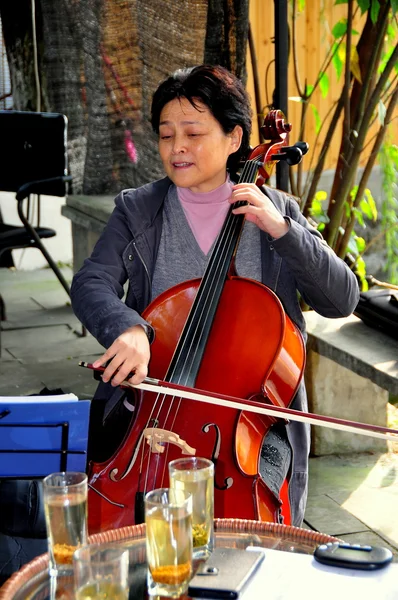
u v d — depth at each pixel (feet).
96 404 8.32
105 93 16.49
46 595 5.23
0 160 16.71
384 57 13.09
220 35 13.12
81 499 5.33
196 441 7.25
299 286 8.43
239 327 7.81
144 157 16.51
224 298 7.96
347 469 11.68
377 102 12.01
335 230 12.67
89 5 16.07
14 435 6.47
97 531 6.92
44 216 22.35
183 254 8.39
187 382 7.38
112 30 15.58
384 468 11.72
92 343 17.12
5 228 16.67
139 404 7.50
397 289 11.35
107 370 7.15
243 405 7.04
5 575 6.71
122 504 7.06
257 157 8.48
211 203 8.39
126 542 5.80
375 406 12.11
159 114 8.06
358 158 12.29
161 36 14.40
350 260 14.26
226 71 8.10
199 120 7.88
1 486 8.25
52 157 16.34
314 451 12.06
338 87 20.12
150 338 7.67
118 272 8.42
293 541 5.78
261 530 5.90
